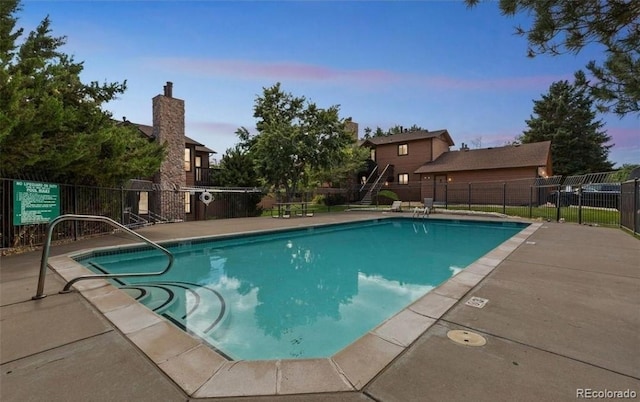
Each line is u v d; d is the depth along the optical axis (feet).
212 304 14.94
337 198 88.28
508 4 9.62
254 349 10.73
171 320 12.96
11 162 21.01
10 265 17.30
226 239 31.63
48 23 29.19
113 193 33.76
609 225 35.45
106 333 8.79
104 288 12.99
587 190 48.91
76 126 25.86
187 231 33.94
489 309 10.28
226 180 67.41
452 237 36.78
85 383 6.44
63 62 28.66
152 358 7.41
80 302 11.30
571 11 9.09
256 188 64.39
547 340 8.13
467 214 56.08
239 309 14.44
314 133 61.72
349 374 6.69
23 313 10.25
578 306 10.56
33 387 6.31
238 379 6.55
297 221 45.91
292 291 17.17
